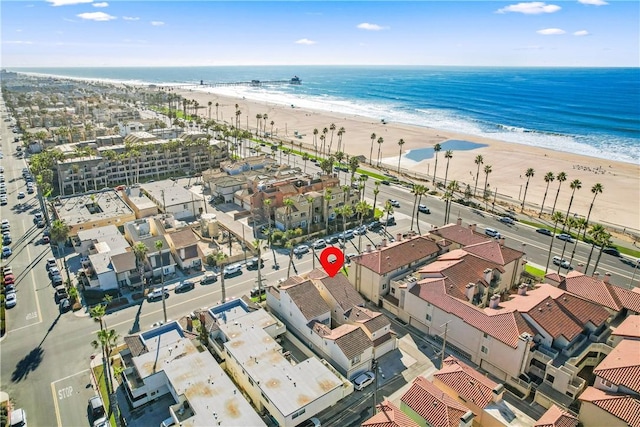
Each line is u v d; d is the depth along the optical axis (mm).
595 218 152750
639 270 113812
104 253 105562
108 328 87750
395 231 136625
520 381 70250
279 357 71812
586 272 112375
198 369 69375
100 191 162500
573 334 73125
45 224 137750
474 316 77000
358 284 100938
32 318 91062
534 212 156375
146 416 66750
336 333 76938
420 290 86500
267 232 124750
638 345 67750
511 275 99062
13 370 76438
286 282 93812
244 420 59250
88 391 71812
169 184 167125
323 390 64688
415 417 59906
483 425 61438
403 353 80875
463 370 66188
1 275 107062
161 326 82562
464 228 112688
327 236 132875
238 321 82750
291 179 155125
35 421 65938
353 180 165250
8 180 184375
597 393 61188
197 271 110812
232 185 160125
